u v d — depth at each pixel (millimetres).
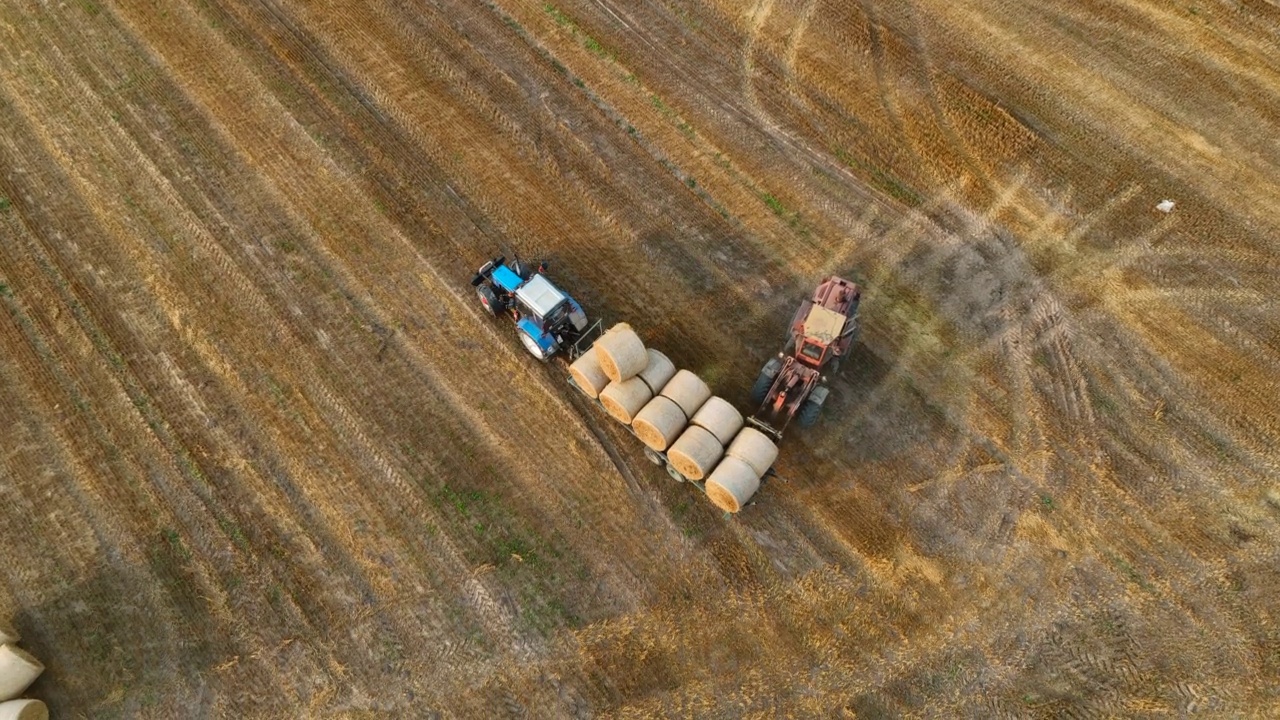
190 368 15773
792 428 15375
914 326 16484
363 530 14352
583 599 13859
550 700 13062
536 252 17344
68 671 13172
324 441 15141
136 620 13555
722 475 13320
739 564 14148
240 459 14914
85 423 15172
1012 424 15375
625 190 18234
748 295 16922
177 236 17297
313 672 13227
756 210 18031
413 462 14992
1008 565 14031
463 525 14438
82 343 15969
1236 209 17844
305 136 18781
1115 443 15102
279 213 17672
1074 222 17781
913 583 13922
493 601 13812
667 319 16594
